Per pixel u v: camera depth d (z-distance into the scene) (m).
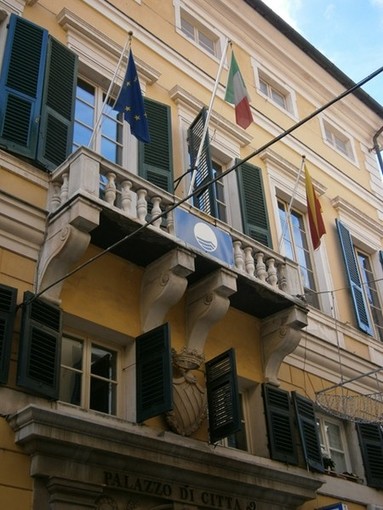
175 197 9.41
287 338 10.37
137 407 8.40
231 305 10.37
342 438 11.70
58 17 11.08
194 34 14.25
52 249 8.30
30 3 10.79
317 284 13.38
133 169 10.64
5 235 8.32
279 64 15.91
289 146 14.73
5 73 9.41
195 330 9.53
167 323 8.61
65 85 10.07
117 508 7.64
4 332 7.55
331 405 11.45
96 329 8.73
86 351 8.66
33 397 7.50
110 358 8.95
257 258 10.28
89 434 7.39
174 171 11.44
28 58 9.77
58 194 8.89
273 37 15.71
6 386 7.34
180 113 12.21
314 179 14.66
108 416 8.08
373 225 15.67
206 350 9.87
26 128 9.14
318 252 13.73
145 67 11.92
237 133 13.08
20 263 8.29
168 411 8.10
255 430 10.06
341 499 10.53
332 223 14.66
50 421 7.09
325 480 10.44
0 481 6.85
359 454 11.48
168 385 8.17
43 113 9.45
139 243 8.91
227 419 8.81
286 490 9.34
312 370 11.66
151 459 7.91
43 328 7.82
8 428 7.15
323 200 14.84
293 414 10.45
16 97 9.30
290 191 13.90
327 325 12.62
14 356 7.60
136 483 7.82
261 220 12.14
